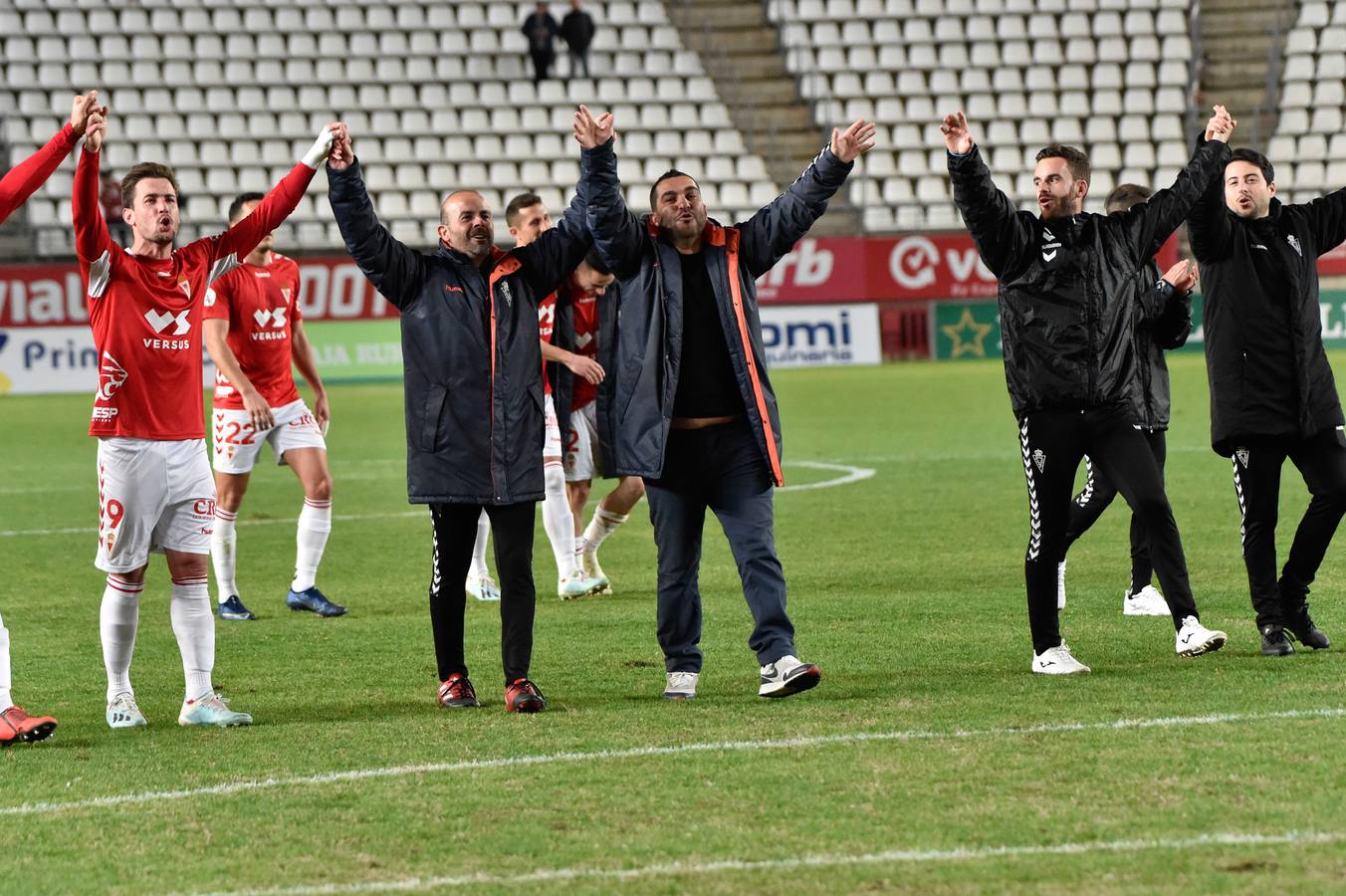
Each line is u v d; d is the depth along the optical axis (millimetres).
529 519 12836
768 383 12672
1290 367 13633
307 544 18109
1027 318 12984
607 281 18000
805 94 66438
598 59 66062
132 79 63844
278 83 63969
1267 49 67250
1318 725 10984
